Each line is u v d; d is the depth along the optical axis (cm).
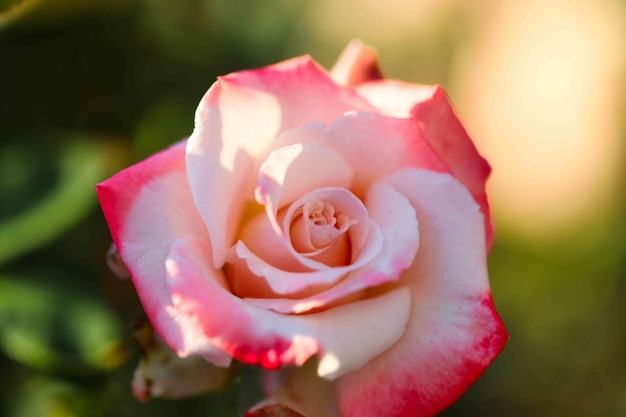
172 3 43
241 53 47
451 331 29
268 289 28
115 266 32
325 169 30
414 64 69
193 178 28
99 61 42
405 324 29
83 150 42
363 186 31
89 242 42
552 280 73
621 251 76
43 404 39
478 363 29
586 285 74
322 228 29
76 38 41
